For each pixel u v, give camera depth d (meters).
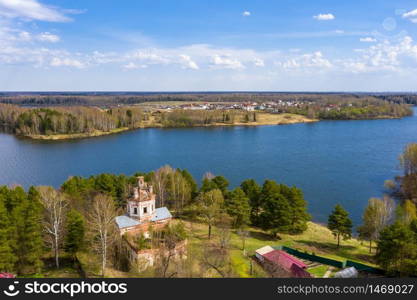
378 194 131.25
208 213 86.69
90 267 62.88
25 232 61.44
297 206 91.88
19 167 174.88
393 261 64.69
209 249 71.19
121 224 67.62
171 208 107.62
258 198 100.31
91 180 100.88
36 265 61.62
